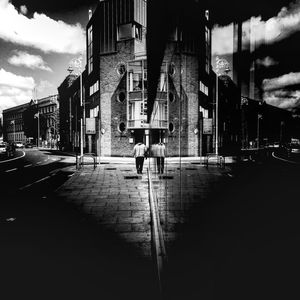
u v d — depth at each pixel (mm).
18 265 3871
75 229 5453
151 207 7133
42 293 3154
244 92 24422
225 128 41594
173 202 7859
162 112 27828
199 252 4250
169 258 4020
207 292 3123
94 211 6898
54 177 13766
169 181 12180
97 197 8695
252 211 6781
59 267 3803
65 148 50844
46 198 8492
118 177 13773
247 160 25016
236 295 3061
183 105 29141
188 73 29141
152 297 3061
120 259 4047
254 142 54375
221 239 4820
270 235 5016
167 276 3467
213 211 6812
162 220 6016
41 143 71312
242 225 5641
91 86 34969
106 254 4234
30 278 3510
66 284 3354
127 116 28016
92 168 18656
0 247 4523
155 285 3303
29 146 68875
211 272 3596
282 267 3729
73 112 45531
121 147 28750
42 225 5703
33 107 76188
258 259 3996
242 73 23781
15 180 12562
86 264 3889
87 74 36719
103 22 29703
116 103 29125
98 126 30375
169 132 28188
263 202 7809
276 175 14047
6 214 6559
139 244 4645
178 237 4934
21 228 5512
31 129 77250
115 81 29172
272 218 6145
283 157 29281
